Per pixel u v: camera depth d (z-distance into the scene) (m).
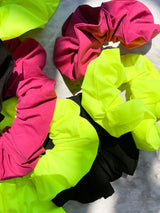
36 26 0.73
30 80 0.69
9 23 0.69
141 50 0.83
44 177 0.68
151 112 0.69
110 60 0.72
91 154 0.69
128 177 0.81
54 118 0.71
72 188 0.74
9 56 0.64
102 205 0.81
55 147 0.71
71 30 0.77
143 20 0.75
